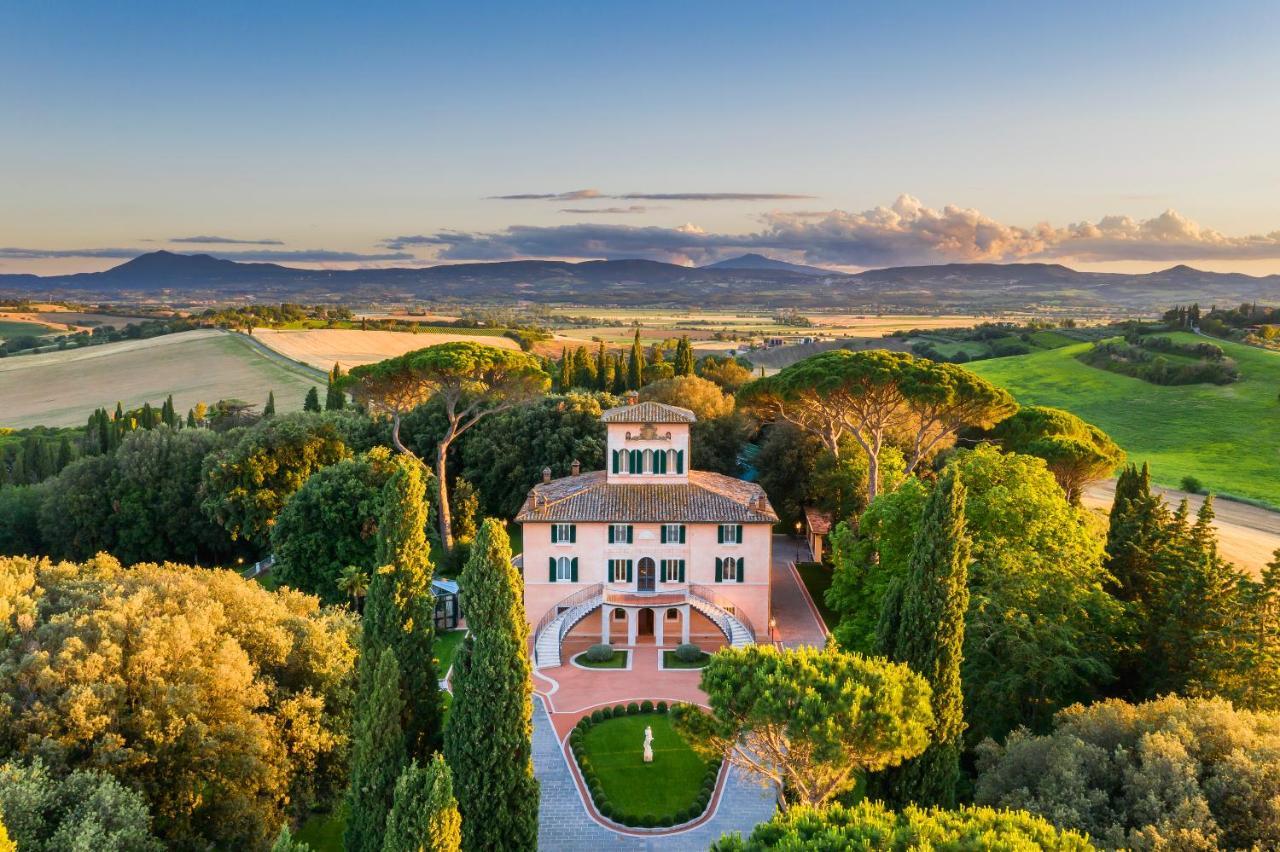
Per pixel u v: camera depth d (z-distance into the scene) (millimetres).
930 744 31734
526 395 80000
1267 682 37531
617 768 44312
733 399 98562
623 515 63406
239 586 40688
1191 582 41875
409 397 78000
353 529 66438
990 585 41344
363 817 28266
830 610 67625
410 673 30500
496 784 28359
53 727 30047
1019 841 21688
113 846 26281
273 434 76438
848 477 71375
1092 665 39438
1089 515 56094
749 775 40906
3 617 33781
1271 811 26766
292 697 36938
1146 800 27844
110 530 82000
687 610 61906
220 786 32406
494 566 28453
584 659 59844
